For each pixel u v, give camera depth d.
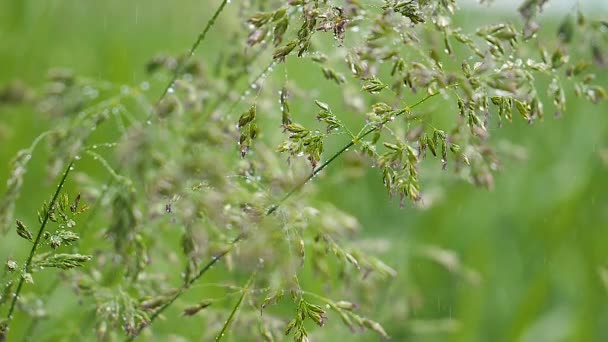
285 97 2.24
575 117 4.88
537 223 4.51
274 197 2.47
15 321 3.25
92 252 2.73
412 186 2.11
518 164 4.64
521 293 4.26
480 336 4.11
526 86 2.20
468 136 2.22
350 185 4.08
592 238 4.34
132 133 1.94
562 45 2.14
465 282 4.18
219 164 2.05
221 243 2.64
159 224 2.87
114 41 5.02
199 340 3.31
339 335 3.58
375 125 2.16
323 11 2.07
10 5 5.00
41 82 4.59
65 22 5.16
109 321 2.55
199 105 2.68
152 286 2.90
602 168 4.52
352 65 2.13
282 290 2.26
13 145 4.00
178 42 5.29
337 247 2.48
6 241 3.63
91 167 3.91
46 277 3.57
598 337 4.03
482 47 2.14
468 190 4.53
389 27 2.09
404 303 3.71
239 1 2.88
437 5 2.13
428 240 4.27
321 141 2.15
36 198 3.90
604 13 2.24
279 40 2.08
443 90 2.09
